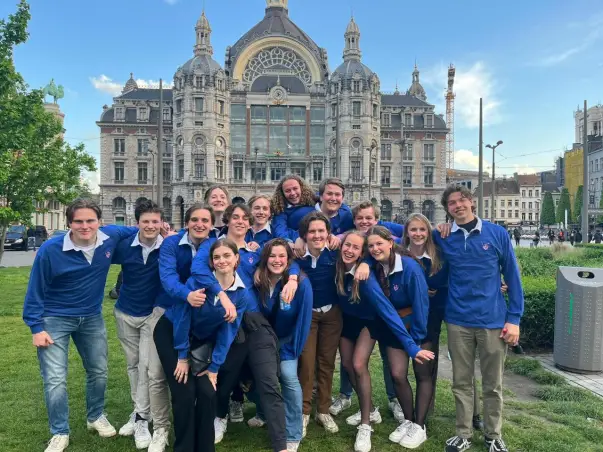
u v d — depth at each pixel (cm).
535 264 1524
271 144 7300
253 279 534
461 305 518
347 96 7006
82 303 517
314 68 7469
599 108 8600
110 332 1009
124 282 555
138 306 550
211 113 6819
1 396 646
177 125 6956
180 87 6869
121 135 7381
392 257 541
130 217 7381
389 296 545
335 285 559
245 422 591
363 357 544
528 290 889
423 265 555
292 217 651
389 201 7706
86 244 511
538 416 598
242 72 7419
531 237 6781
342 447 521
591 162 7631
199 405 473
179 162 6975
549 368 787
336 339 568
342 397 625
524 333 880
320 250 554
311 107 7362
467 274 516
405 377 538
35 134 2073
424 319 530
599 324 746
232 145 7262
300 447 519
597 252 1942
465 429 513
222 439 541
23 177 2048
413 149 7769
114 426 570
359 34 7262
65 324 512
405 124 7788
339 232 643
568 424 572
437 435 548
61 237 511
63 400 505
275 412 474
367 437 515
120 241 543
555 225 8794
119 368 780
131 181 7388
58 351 507
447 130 7762
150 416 540
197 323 478
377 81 7206
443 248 538
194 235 516
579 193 6900
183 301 475
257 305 526
